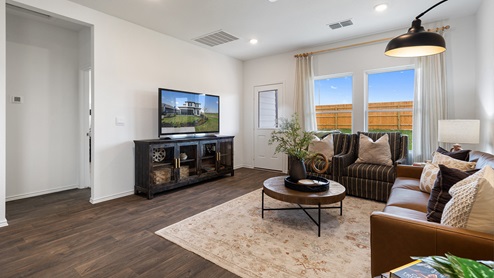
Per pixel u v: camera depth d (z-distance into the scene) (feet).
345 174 11.74
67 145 13.23
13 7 10.67
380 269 4.35
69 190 13.17
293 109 17.07
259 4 10.50
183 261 6.32
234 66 18.78
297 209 9.86
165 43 13.85
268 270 5.89
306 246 7.00
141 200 11.31
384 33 13.62
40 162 12.31
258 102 18.99
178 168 12.84
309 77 16.01
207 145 14.94
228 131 18.31
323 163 12.40
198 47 15.85
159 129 12.61
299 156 9.07
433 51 6.96
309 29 13.17
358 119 14.64
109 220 8.95
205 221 8.79
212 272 5.87
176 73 14.48
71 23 12.41
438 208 4.89
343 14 11.44
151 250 6.85
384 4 10.48
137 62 12.52
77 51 13.56
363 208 10.05
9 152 11.37
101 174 11.16
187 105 14.08
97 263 6.22
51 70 12.62
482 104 10.18
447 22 11.93
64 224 8.57
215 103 16.03
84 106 13.65
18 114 11.60
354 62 14.67
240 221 8.78
